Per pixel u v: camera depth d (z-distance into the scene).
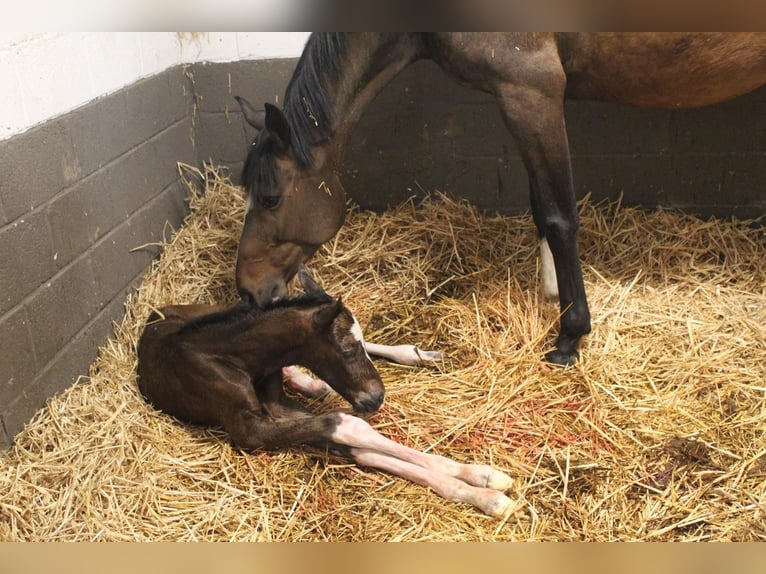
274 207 2.52
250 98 3.61
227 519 2.04
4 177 2.23
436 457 2.17
